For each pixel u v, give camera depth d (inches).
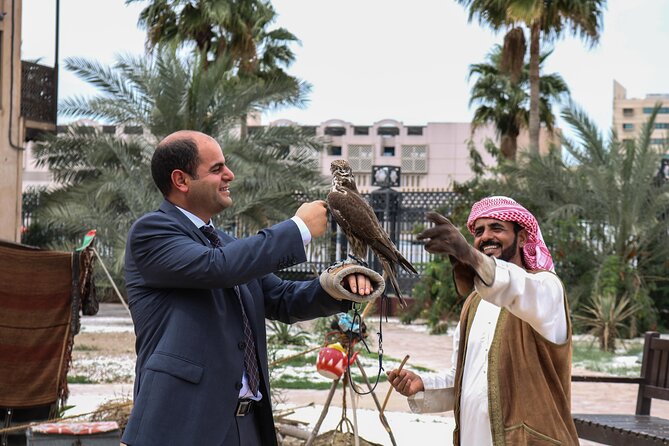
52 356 267.1
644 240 788.0
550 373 140.4
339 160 147.2
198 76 709.9
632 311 679.7
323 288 134.2
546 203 821.2
